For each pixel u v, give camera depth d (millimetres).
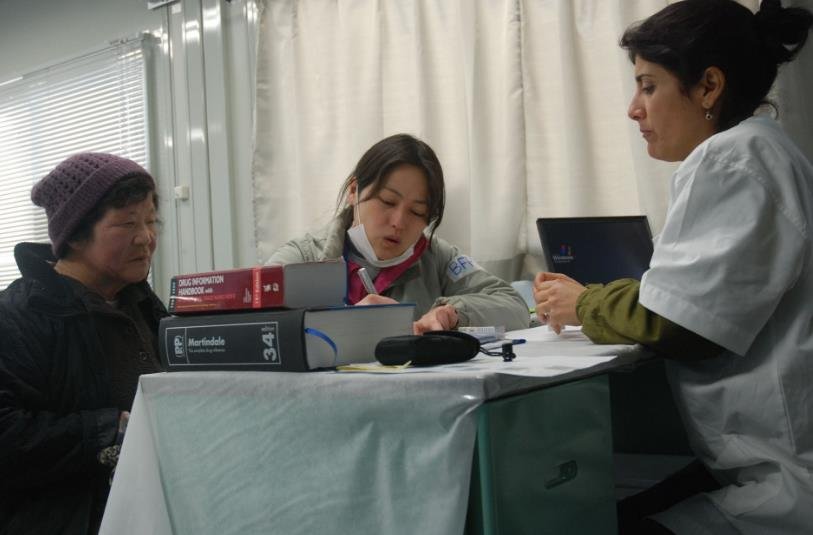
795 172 920
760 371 897
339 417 717
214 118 2898
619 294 1014
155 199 1320
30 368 1138
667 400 1546
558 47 2146
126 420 1127
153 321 1414
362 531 706
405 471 676
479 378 628
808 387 879
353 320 832
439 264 1789
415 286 1684
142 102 3123
